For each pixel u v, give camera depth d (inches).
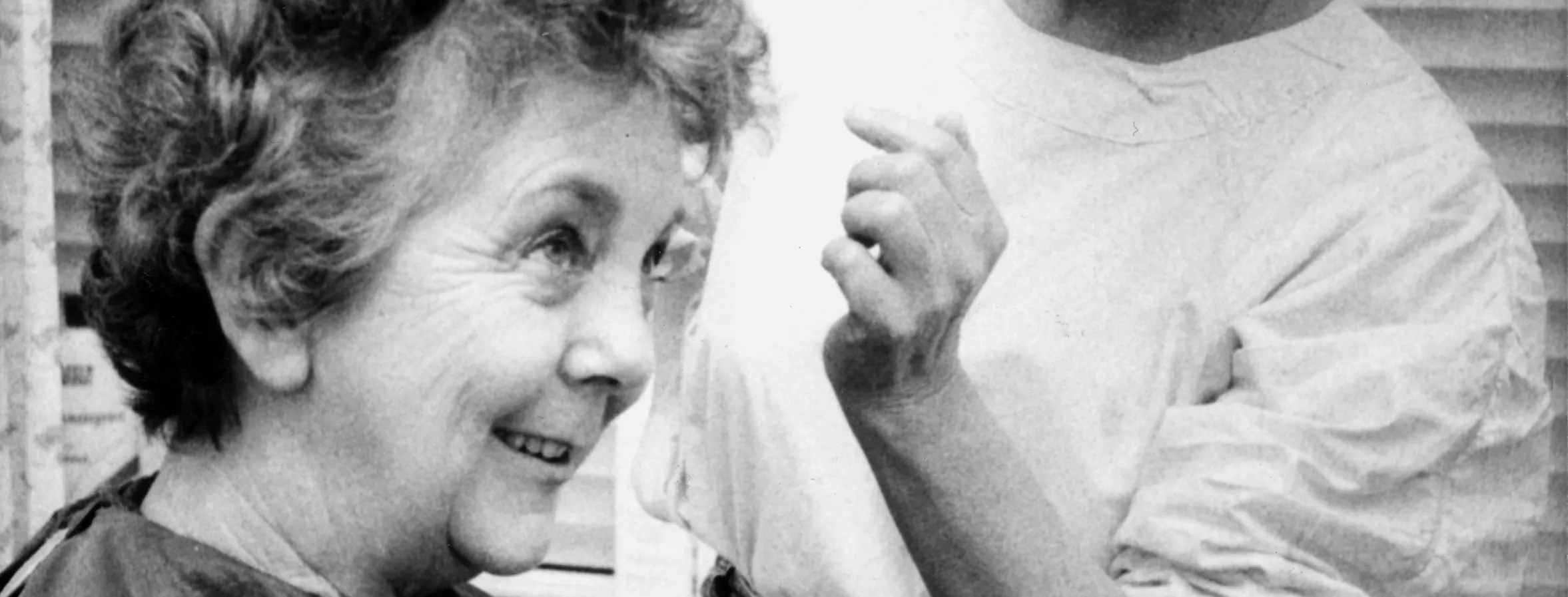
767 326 60.9
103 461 80.1
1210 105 61.4
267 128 29.2
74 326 85.4
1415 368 56.9
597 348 32.2
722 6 32.6
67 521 33.8
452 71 30.0
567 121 31.0
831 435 59.7
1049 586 44.7
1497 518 57.9
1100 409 58.8
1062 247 59.8
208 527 32.3
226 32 29.5
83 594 30.1
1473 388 57.2
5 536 72.9
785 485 59.9
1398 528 56.1
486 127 30.5
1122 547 58.0
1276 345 58.2
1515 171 90.3
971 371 58.6
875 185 38.7
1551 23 88.4
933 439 43.1
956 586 45.3
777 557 60.6
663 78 31.3
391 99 29.8
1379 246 58.9
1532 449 60.0
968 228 39.2
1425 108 62.7
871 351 40.7
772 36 63.4
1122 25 61.1
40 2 71.1
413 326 31.0
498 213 30.9
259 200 29.6
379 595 33.5
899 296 39.4
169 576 29.9
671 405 66.7
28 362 72.7
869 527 59.0
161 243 30.8
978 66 61.9
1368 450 56.3
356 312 31.0
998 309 59.5
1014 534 44.4
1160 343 59.6
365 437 31.8
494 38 30.0
